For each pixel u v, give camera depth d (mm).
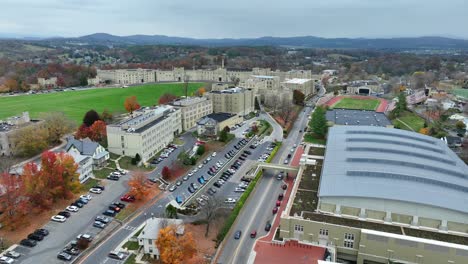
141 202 115438
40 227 98688
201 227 103562
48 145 161375
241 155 164750
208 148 171750
